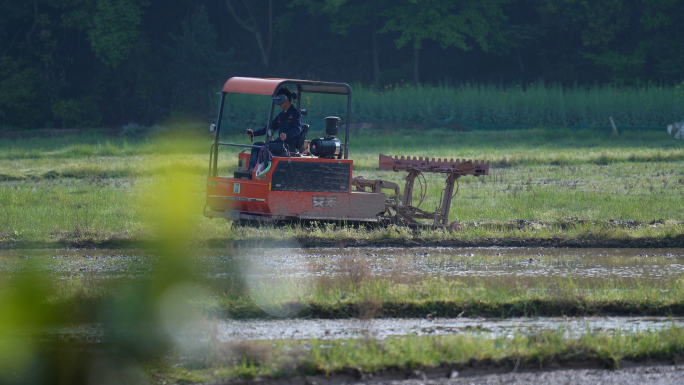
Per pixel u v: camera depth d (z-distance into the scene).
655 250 44.31
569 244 45.31
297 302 28.67
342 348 24.16
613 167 94.00
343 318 28.56
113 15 174.50
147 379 22.38
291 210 45.09
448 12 194.25
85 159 104.88
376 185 49.09
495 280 34.78
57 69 194.50
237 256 39.78
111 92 192.75
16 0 185.75
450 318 28.80
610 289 32.00
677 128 142.75
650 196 65.38
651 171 88.69
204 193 68.00
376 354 23.59
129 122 192.12
